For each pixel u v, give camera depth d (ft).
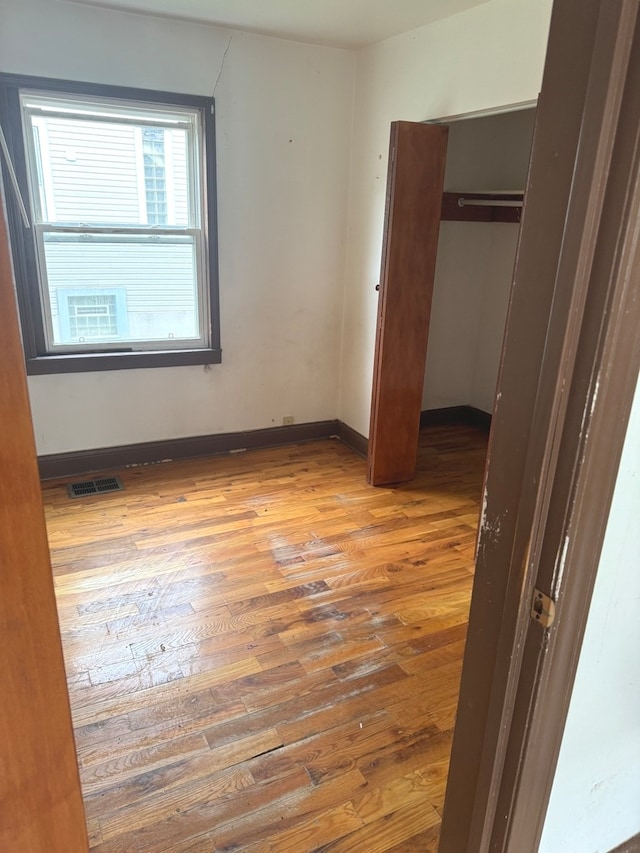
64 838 3.14
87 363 11.00
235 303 12.09
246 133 11.19
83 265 10.77
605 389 2.52
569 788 3.67
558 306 2.52
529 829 3.43
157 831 4.91
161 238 11.24
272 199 11.81
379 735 5.88
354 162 12.17
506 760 3.27
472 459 13.02
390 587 8.30
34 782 2.95
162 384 11.87
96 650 6.94
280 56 11.04
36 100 9.72
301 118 11.59
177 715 6.06
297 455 12.96
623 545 3.10
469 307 14.80
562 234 2.45
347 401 13.53
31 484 2.47
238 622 7.50
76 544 9.19
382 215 11.46
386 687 6.50
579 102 2.30
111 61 9.84
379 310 10.57
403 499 11.01
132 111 10.37
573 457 2.63
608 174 2.28
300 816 5.06
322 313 13.07
